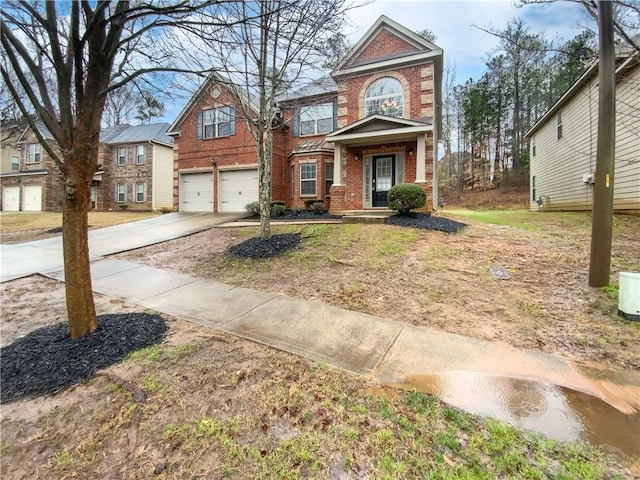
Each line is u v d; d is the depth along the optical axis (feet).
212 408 7.97
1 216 56.34
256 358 10.15
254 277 18.53
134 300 15.75
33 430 7.66
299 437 6.94
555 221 31.53
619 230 25.07
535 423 7.10
